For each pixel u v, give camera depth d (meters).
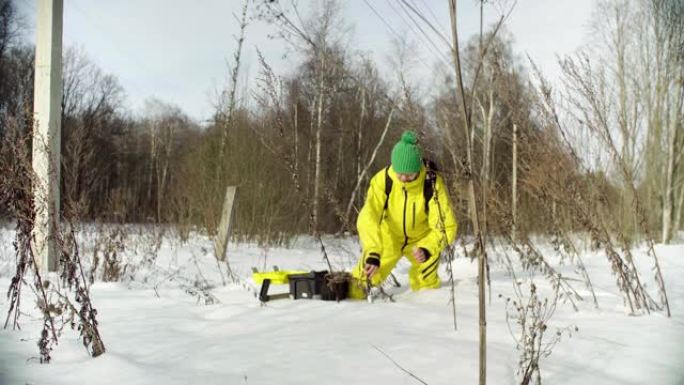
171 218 10.33
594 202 3.71
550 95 3.66
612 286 4.72
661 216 13.80
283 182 11.41
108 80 32.03
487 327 2.81
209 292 4.41
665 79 12.66
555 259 6.83
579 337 2.63
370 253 4.04
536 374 2.08
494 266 5.86
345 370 2.07
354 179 22.23
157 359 2.27
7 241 6.84
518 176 4.32
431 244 4.29
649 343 2.54
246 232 11.32
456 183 3.21
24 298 3.76
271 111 3.82
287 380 1.96
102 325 2.95
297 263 7.59
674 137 12.92
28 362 2.26
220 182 11.30
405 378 1.99
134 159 32.72
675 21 11.37
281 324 2.87
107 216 6.68
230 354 2.28
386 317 3.02
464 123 1.87
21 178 2.90
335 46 11.85
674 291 4.46
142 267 5.98
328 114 19.16
